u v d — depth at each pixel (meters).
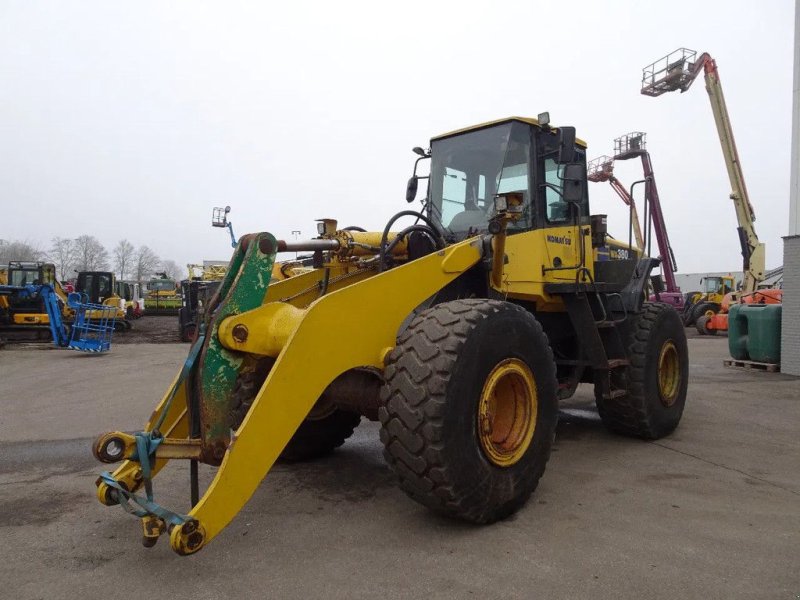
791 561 2.70
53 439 5.17
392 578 2.53
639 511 3.34
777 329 9.30
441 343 2.91
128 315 30.56
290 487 3.78
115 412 6.37
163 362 11.33
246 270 2.88
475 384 2.96
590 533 3.01
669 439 5.09
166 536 2.98
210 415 2.77
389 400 2.90
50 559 2.73
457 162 4.72
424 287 3.32
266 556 2.75
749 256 16.94
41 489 3.78
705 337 17.83
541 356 3.44
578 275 4.45
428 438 2.79
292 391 2.66
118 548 2.85
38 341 16.56
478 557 2.73
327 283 4.03
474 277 4.02
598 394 5.02
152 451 2.68
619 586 2.46
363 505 3.44
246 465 2.49
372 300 3.04
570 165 4.26
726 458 4.47
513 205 3.68
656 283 5.94
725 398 6.97
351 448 4.79
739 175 16.75
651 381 4.90
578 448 4.79
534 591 2.42
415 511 3.33
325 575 2.56
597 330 4.46
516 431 3.32
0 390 7.97
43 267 17.81
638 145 19.25
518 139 4.51
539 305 4.62
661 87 17.84
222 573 2.58
